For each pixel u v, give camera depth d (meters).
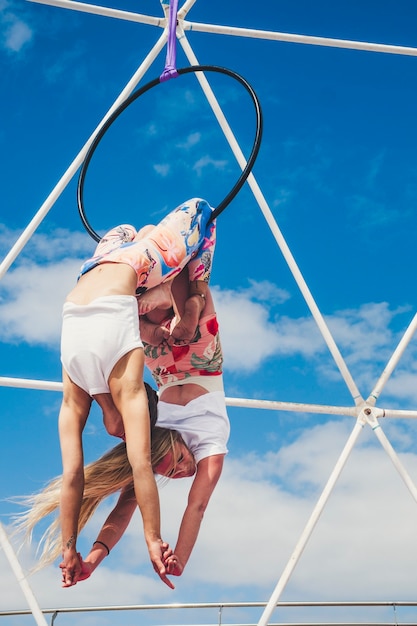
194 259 5.29
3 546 6.27
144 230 5.26
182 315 5.26
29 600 6.16
